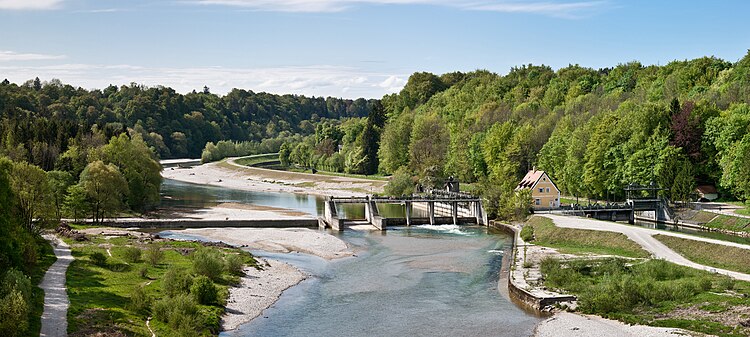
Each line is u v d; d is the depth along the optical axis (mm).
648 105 149000
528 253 95938
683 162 138625
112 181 123688
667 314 62188
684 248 91750
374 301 72312
